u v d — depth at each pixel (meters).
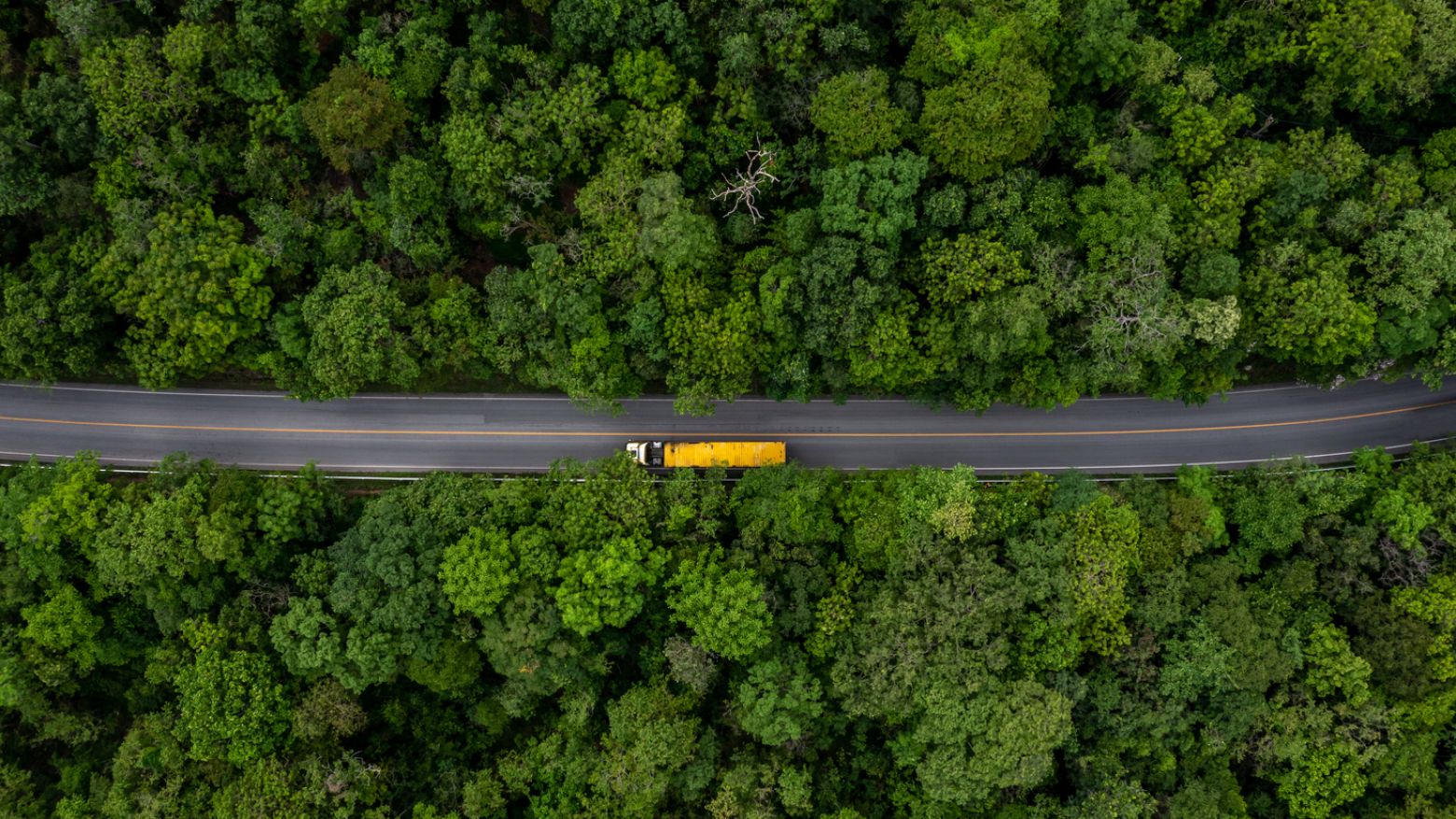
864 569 55.97
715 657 56.69
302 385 56.44
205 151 53.59
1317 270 51.97
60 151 54.31
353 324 52.72
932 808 54.72
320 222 55.78
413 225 55.12
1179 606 53.84
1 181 52.25
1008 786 55.12
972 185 52.38
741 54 50.72
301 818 53.22
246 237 56.28
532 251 53.50
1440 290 53.72
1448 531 54.03
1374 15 51.22
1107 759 54.62
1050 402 56.25
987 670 52.62
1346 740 54.31
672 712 55.59
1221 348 53.06
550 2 53.31
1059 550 52.97
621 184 51.97
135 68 51.75
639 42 52.81
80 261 54.19
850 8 53.19
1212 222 51.91
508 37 55.28
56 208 54.66
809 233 52.66
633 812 54.88
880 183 50.19
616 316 54.88
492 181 53.03
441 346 55.75
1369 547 55.16
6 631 55.53
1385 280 52.25
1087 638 54.50
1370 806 56.31
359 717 56.25
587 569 53.38
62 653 56.31
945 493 54.34
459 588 52.28
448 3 54.12
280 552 55.47
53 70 54.75
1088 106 54.69
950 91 50.62
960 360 55.12
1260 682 53.50
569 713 56.34
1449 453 56.72
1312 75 54.84
